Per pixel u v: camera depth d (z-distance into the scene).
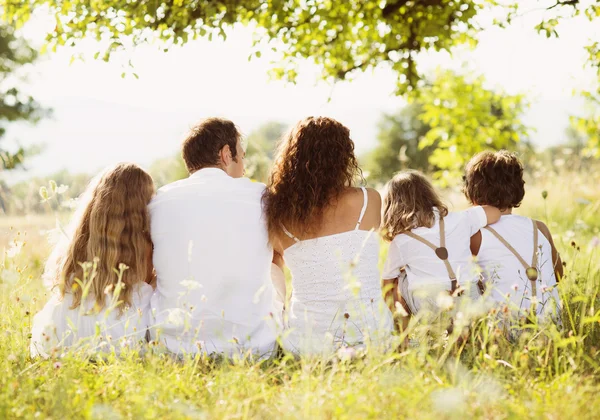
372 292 3.47
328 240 3.46
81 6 5.02
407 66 6.07
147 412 2.41
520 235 3.75
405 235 3.75
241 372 2.77
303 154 3.54
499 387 2.68
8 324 3.59
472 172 3.92
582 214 8.45
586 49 5.59
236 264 3.43
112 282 3.40
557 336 2.78
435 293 3.58
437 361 2.91
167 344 3.39
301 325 3.46
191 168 3.71
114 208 3.47
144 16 5.02
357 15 5.95
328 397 2.47
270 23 5.59
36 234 5.64
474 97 10.52
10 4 5.07
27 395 2.57
